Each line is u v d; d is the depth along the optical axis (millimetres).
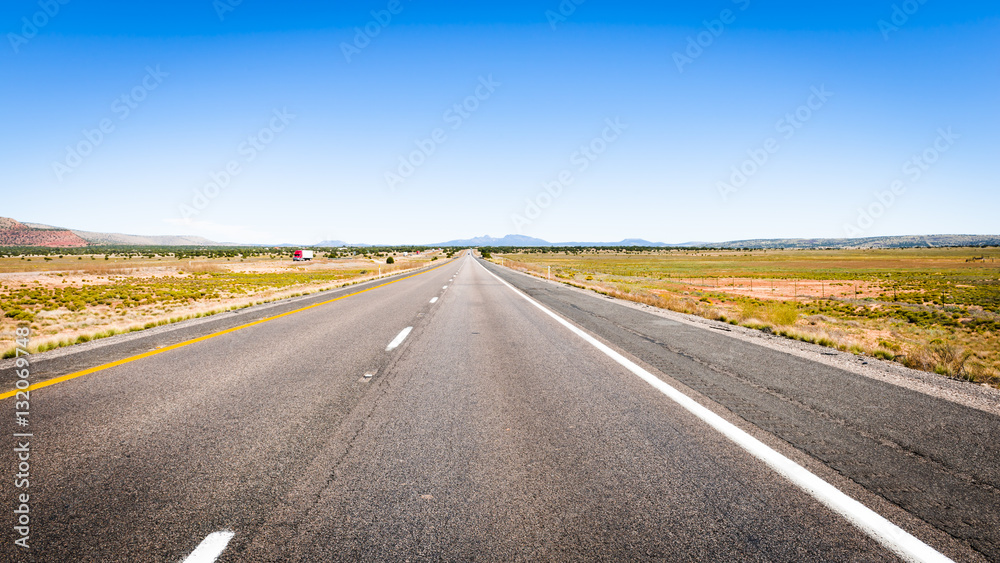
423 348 7469
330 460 3170
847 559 2137
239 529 2359
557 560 2129
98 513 2490
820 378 5574
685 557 2154
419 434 3672
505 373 5777
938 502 2631
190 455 3236
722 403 4527
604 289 22938
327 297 17719
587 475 2959
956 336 16266
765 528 2381
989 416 4180
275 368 6008
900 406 4449
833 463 3139
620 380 5438
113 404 4426
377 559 2139
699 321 11273
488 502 2633
